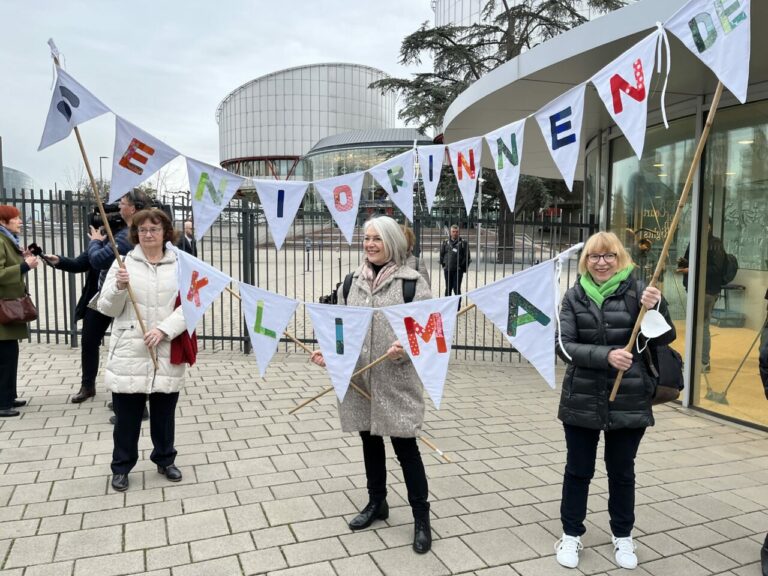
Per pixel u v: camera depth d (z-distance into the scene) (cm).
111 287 350
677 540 322
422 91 2359
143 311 357
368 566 288
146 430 472
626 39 445
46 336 824
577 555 295
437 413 550
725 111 554
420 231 782
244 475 392
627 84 243
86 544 300
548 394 626
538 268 270
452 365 766
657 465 432
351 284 323
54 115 289
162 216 365
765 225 522
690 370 582
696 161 237
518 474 406
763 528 338
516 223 799
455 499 365
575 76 557
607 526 335
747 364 536
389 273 310
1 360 490
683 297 610
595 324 283
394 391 297
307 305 298
